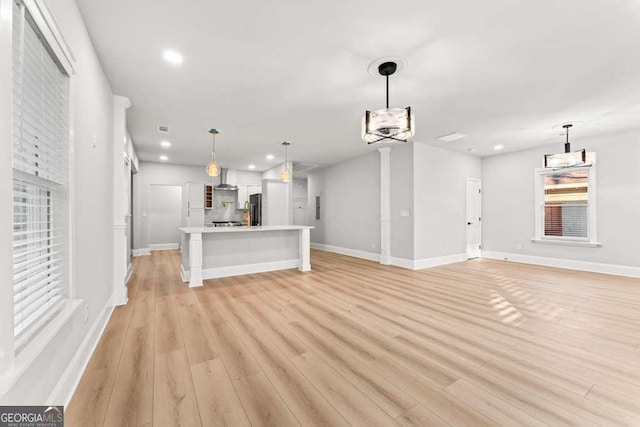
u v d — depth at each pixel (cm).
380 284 436
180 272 521
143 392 173
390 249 613
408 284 436
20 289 126
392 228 608
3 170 102
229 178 883
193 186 785
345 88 318
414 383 184
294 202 1014
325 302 349
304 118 416
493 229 670
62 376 160
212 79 297
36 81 140
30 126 134
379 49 245
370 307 330
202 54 252
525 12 200
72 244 177
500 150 623
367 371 198
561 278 472
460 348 231
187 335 254
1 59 101
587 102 355
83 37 206
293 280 462
